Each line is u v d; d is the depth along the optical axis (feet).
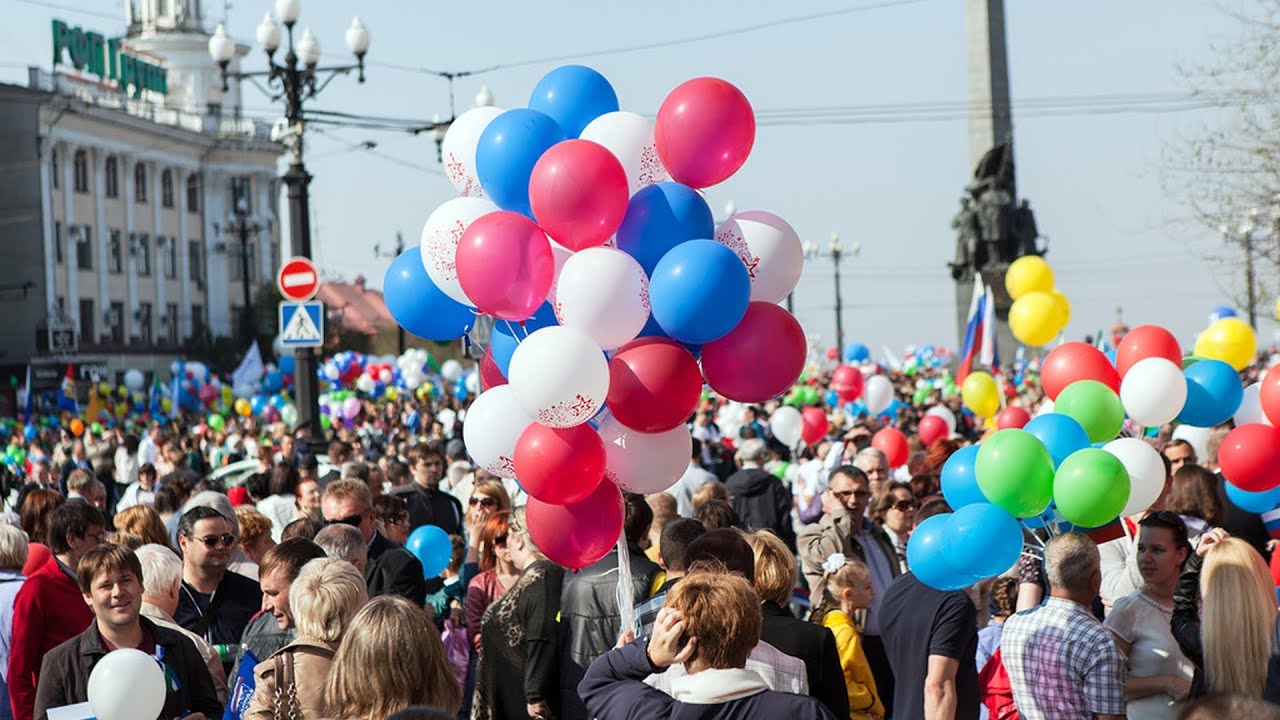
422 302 21.72
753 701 14.64
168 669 19.69
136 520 28.19
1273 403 26.84
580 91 21.03
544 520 20.18
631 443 20.16
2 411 186.50
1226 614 19.15
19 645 22.07
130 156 222.48
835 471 29.12
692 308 18.81
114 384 213.87
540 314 20.36
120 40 224.53
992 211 122.42
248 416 105.70
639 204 19.65
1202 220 68.54
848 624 23.20
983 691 22.74
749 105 19.83
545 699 23.25
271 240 257.14
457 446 60.90
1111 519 21.85
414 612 16.08
